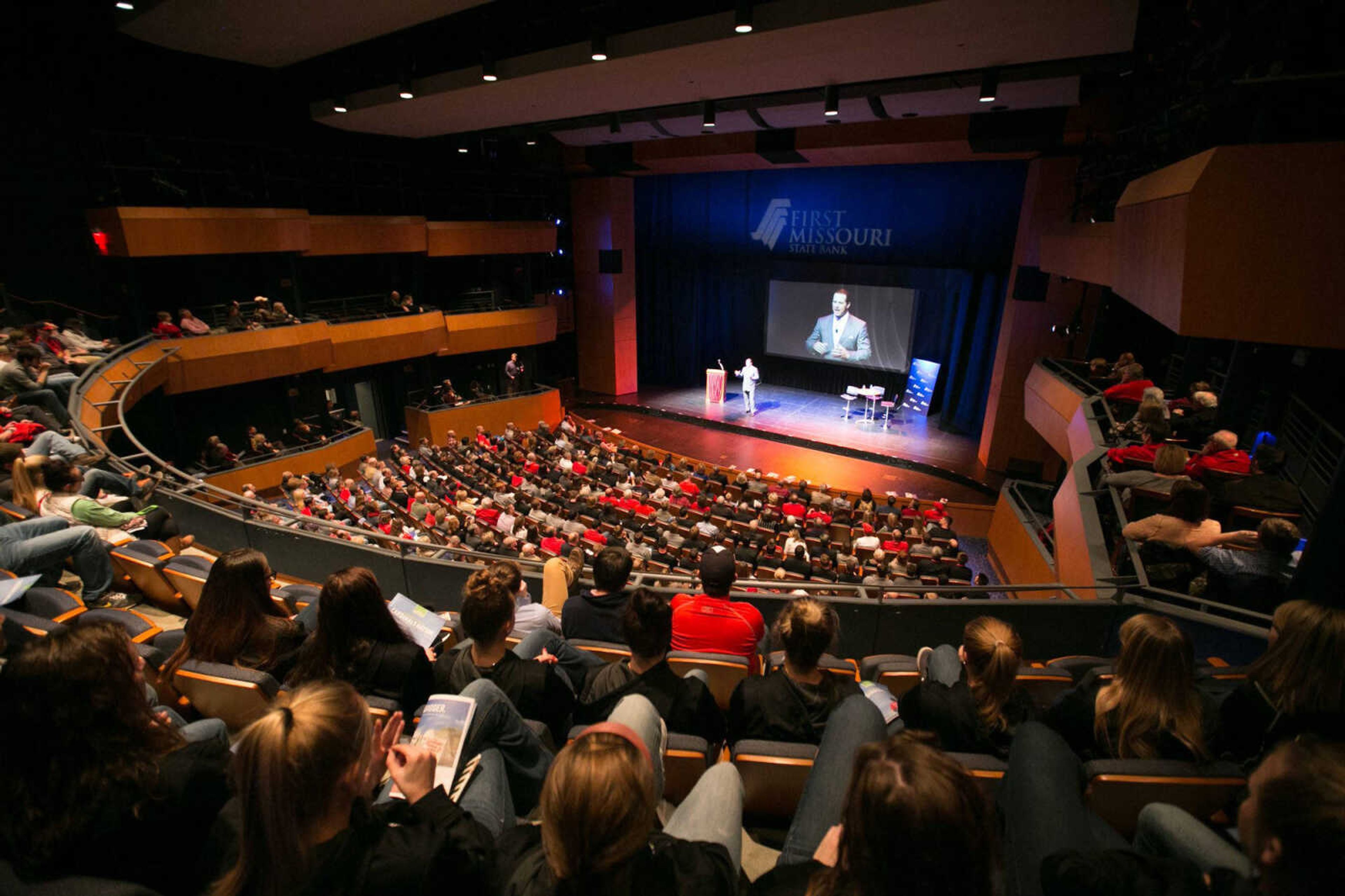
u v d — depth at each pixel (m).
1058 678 3.33
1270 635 2.28
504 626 2.68
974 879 1.02
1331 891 1.01
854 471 20.33
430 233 21.78
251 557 2.87
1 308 13.70
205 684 2.71
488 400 23.41
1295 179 5.59
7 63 13.90
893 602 4.98
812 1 8.97
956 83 12.77
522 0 11.65
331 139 20.25
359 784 1.40
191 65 16.66
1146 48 11.22
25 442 6.66
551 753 2.44
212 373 16.22
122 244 14.88
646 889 1.29
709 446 22.64
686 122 18.08
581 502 14.96
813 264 25.31
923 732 1.46
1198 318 6.23
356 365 20.27
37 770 1.47
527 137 19.78
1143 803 2.07
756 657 3.77
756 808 2.49
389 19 11.12
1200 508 4.96
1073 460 10.24
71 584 4.75
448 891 1.42
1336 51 6.23
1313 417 7.83
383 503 14.99
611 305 27.02
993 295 21.30
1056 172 16.78
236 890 1.35
